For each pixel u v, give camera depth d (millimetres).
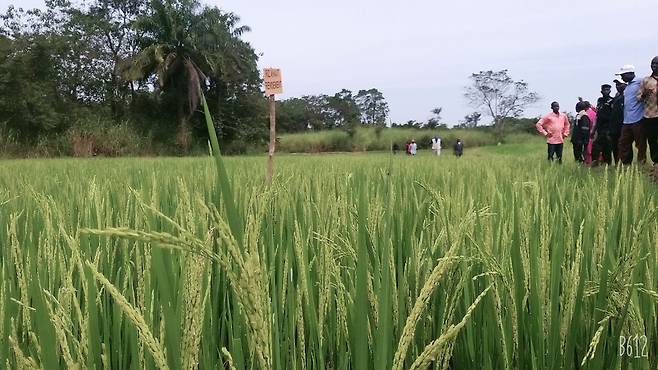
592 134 11602
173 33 41344
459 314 1720
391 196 1606
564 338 1479
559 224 1843
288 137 58469
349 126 60188
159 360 793
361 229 1066
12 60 35375
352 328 1490
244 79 47000
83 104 44062
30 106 36250
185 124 43125
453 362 1771
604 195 1837
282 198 2797
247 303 699
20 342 1574
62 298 1425
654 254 1828
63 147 35781
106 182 4570
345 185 3674
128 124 42062
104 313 1678
